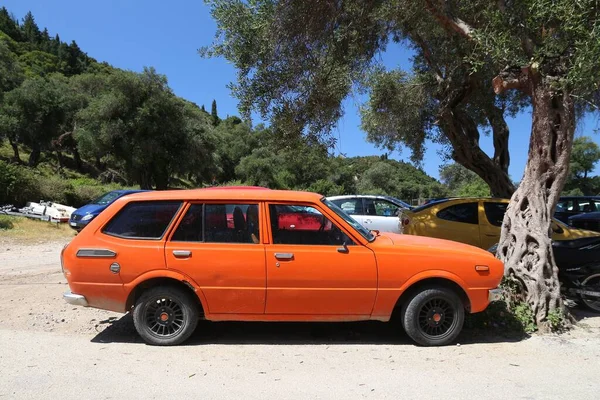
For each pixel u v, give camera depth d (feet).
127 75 113.60
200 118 139.44
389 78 39.42
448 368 14.20
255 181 202.39
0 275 29.32
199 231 16.01
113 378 13.26
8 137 143.23
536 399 11.98
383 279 15.65
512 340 16.94
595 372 13.92
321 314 15.84
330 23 25.48
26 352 15.38
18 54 294.46
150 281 15.96
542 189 19.88
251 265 15.53
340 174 228.22
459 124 41.24
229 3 25.99
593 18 17.22
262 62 26.25
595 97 25.63
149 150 114.21
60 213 63.82
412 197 244.83
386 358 15.08
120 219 16.21
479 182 145.59
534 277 18.51
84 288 15.76
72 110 147.64
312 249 15.71
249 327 18.43
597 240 21.42
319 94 27.40
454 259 16.01
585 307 21.45
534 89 19.71
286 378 13.35
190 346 16.14
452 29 23.27
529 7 18.30
